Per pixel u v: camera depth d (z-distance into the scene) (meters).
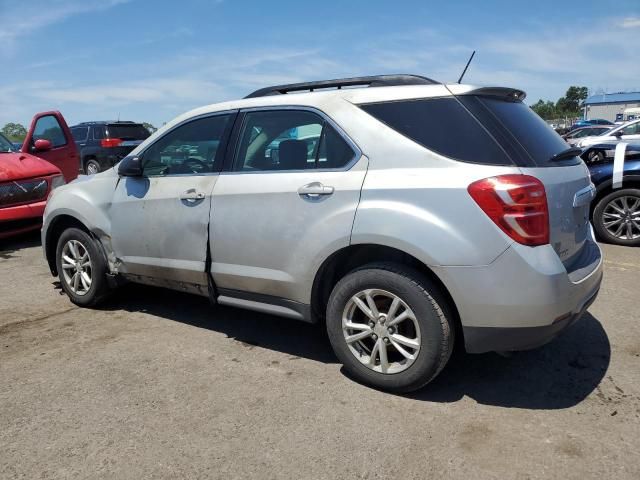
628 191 6.67
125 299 4.99
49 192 7.39
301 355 3.75
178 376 3.44
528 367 3.51
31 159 7.60
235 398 3.16
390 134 3.10
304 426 2.86
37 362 3.66
